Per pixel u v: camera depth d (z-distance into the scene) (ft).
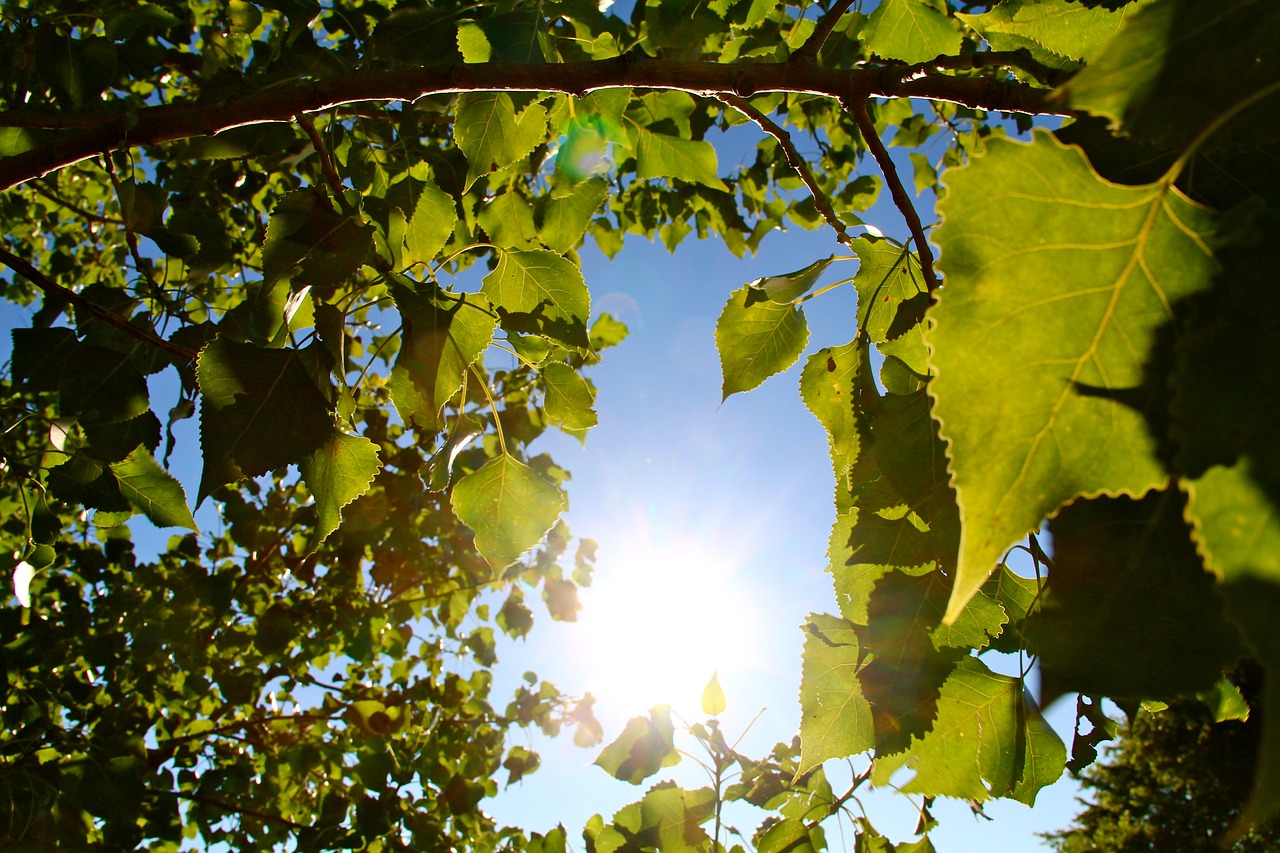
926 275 1.35
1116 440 0.75
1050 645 1.02
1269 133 0.69
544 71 1.51
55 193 4.38
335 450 1.58
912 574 1.33
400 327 1.57
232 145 2.05
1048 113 1.33
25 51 2.08
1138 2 1.22
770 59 2.37
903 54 2.11
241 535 4.06
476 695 5.35
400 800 4.37
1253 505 0.61
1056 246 0.77
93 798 3.03
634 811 2.20
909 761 1.36
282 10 2.11
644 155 2.29
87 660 3.99
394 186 1.96
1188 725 12.48
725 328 1.66
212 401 1.46
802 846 1.92
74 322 1.97
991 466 0.76
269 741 4.81
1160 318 0.75
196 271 2.02
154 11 2.27
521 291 1.93
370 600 5.04
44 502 2.46
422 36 1.92
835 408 1.52
